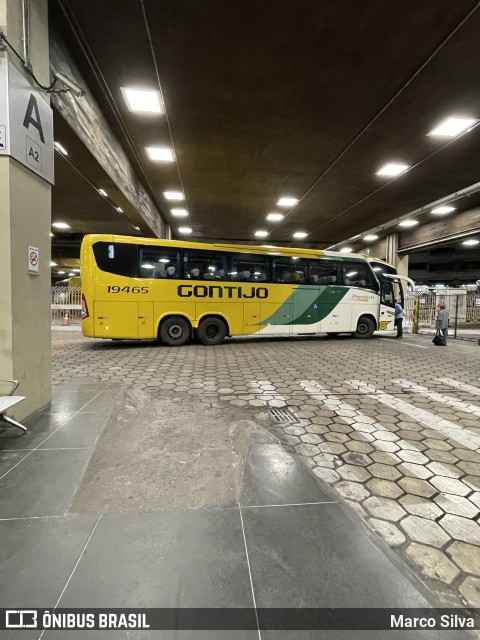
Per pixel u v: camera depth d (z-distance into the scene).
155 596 1.46
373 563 1.69
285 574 1.60
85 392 4.50
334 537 1.87
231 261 10.46
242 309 10.60
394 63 5.70
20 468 2.48
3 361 3.15
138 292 9.38
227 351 9.41
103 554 1.68
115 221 15.52
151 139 8.45
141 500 2.17
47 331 3.87
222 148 8.81
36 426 3.26
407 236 18.00
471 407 4.64
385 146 8.57
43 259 3.71
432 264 37.59
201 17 4.81
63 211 13.75
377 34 5.09
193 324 10.09
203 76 6.05
